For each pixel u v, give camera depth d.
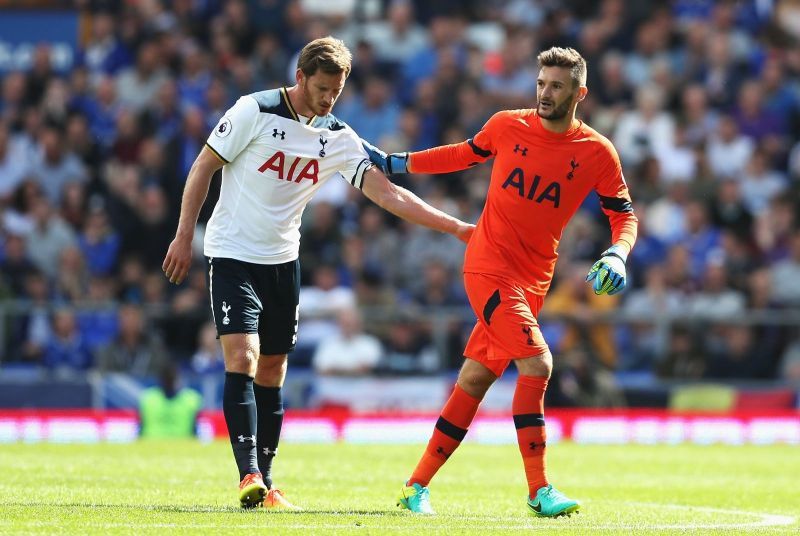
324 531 17.47
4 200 55.38
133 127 57.75
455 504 23.00
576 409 46.75
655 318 48.16
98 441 41.34
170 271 20.86
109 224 54.25
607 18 66.56
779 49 67.88
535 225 20.97
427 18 68.25
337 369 46.09
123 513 19.20
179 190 55.56
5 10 62.16
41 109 59.31
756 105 64.19
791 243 57.97
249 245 21.06
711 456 39.59
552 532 18.25
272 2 64.06
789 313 48.72
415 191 56.41
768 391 48.38
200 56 60.44
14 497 21.92
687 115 62.88
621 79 62.94
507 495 25.61
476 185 56.66
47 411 44.09
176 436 44.31
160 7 64.44
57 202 57.09
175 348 45.50
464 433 21.38
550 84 20.67
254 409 20.50
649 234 57.31
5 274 50.62
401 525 18.52
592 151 21.16
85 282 51.06
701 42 65.88
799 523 21.33
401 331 46.75
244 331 20.59
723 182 59.09
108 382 44.59
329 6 68.00
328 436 44.66
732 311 51.56
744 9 69.81
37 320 45.00
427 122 59.88
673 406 47.75
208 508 20.38
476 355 21.19
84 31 62.53
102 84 59.78
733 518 21.89
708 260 56.00
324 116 21.39
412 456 37.00
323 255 53.84
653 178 59.09
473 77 61.75
